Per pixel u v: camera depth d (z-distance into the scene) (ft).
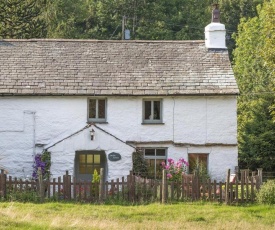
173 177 95.09
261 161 127.75
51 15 197.88
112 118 105.81
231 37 216.95
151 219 69.46
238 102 167.02
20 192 82.94
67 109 105.50
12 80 106.83
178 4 224.33
